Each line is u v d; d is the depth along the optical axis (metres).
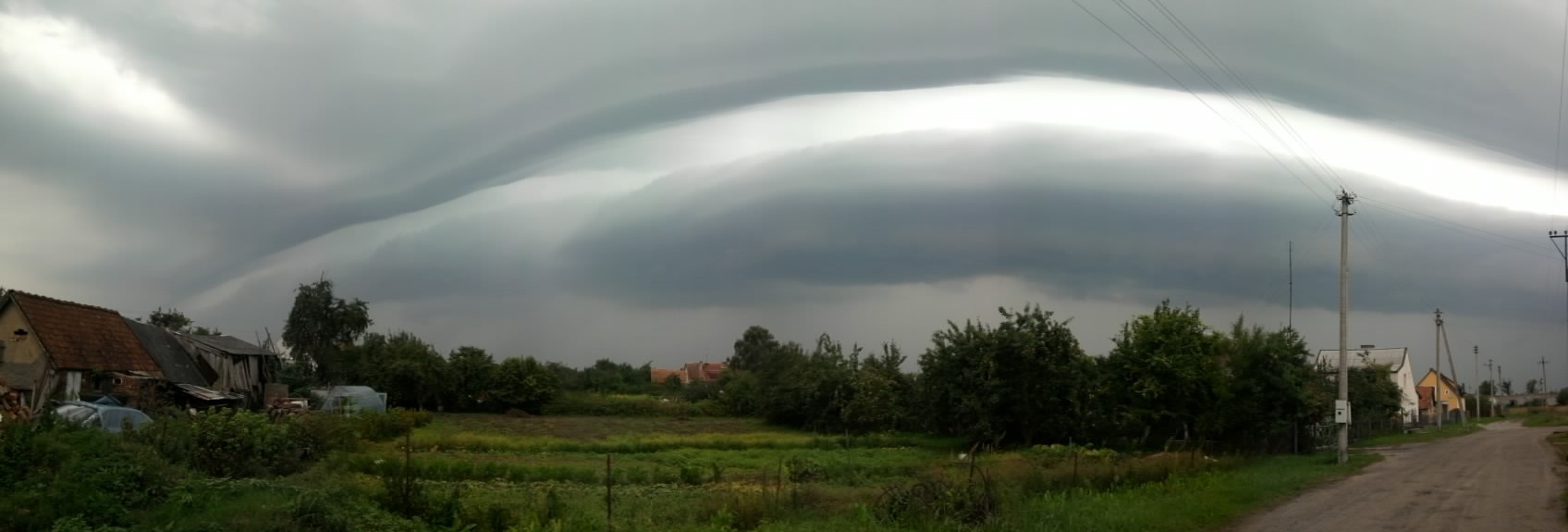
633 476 30.80
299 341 89.69
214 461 21.81
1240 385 44.09
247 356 58.34
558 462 36.56
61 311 40.09
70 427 18.08
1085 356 48.00
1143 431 47.41
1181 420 47.12
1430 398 123.75
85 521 14.73
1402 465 35.03
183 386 45.66
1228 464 31.12
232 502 16.14
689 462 37.16
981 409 46.28
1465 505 21.41
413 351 82.94
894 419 62.19
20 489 15.49
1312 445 46.09
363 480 24.27
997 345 46.50
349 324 91.56
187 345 51.66
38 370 36.41
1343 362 38.59
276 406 48.84
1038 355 46.44
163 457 19.52
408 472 18.52
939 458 41.31
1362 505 21.80
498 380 82.81
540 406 84.00
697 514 19.52
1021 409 46.66
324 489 16.38
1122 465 26.31
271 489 17.38
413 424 57.09
